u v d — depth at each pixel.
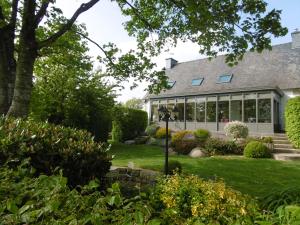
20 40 6.77
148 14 9.12
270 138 14.13
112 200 1.51
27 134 3.78
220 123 20.75
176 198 3.15
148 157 12.18
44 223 1.45
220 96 20.61
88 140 4.64
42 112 13.50
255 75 20.25
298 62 19.34
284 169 8.91
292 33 20.55
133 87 8.68
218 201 2.72
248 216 1.76
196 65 25.38
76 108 14.09
